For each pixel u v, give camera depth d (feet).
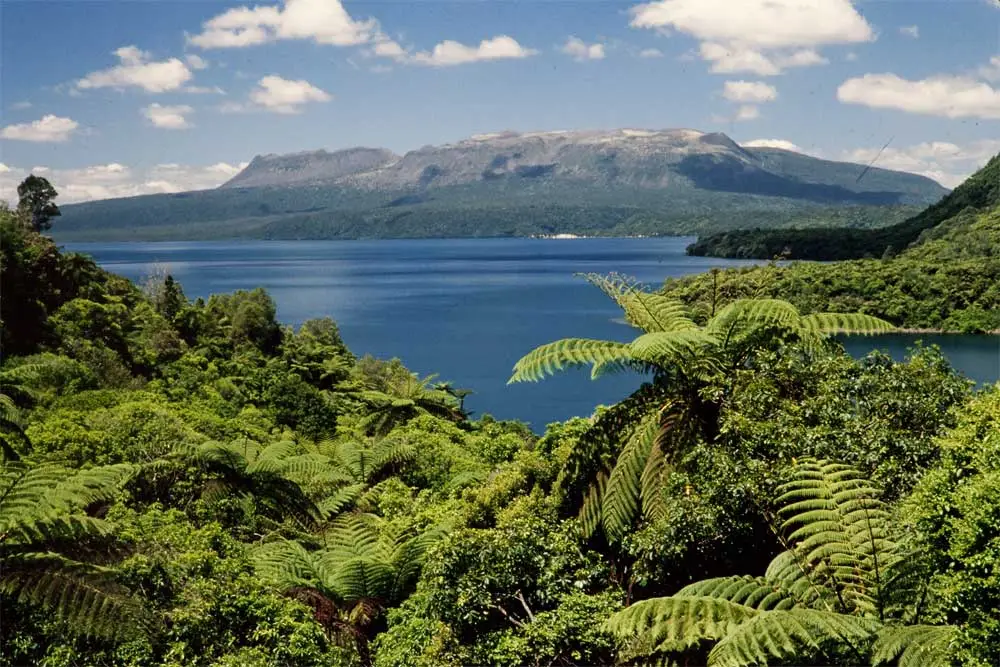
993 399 24.73
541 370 33.86
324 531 58.13
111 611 32.14
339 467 76.02
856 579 23.95
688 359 32.76
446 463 82.69
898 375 31.58
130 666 31.55
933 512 22.25
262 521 59.72
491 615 31.55
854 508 24.95
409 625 33.50
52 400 90.68
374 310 496.64
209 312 223.92
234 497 61.00
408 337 378.53
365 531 50.47
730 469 28.37
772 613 21.57
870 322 33.24
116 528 39.78
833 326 33.55
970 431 23.99
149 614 33.42
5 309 124.88
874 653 21.33
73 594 31.96
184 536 43.32
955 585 20.51
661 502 31.04
